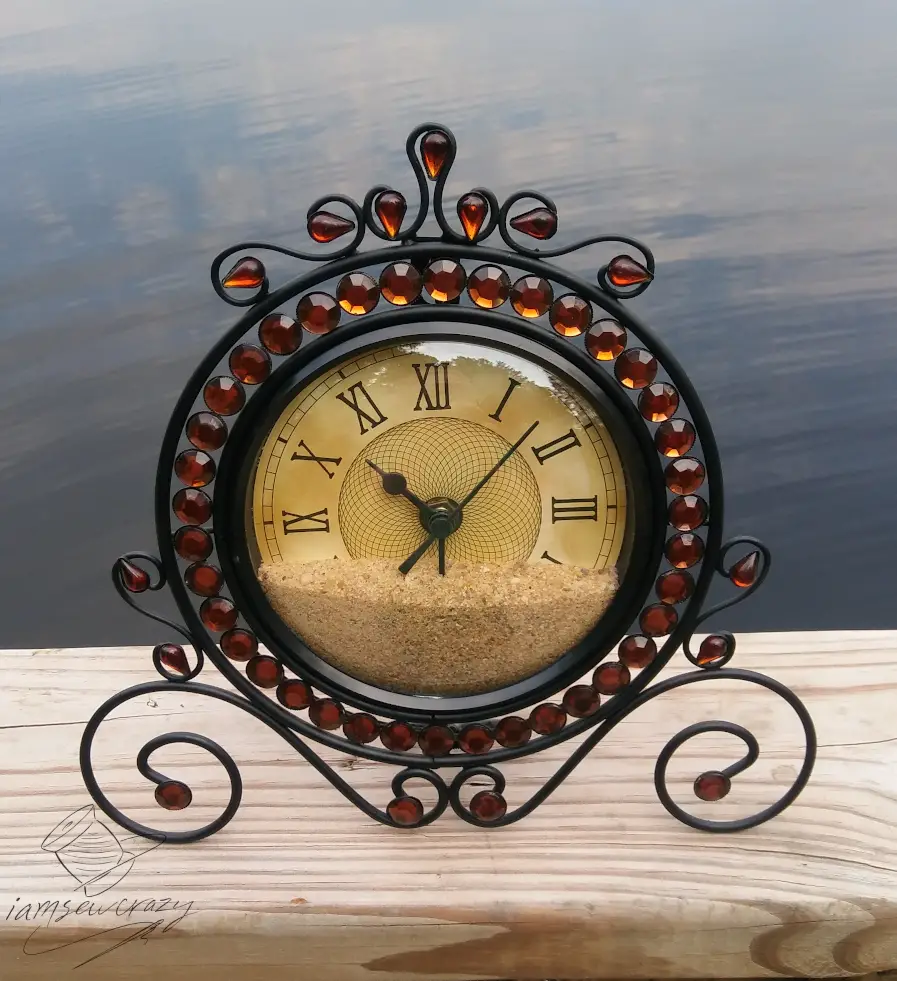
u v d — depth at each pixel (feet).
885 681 4.63
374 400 3.32
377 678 3.70
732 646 3.64
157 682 3.72
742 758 4.06
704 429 3.28
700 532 6.12
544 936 3.66
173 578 3.53
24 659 4.93
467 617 3.50
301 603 3.54
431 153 3.08
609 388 3.20
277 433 3.35
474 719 3.65
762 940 3.66
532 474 3.41
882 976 3.91
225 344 3.23
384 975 3.80
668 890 3.65
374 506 3.48
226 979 3.79
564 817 3.98
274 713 3.72
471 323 3.17
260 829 3.97
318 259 3.21
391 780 4.07
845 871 3.71
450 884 3.70
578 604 3.51
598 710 3.68
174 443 3.34
